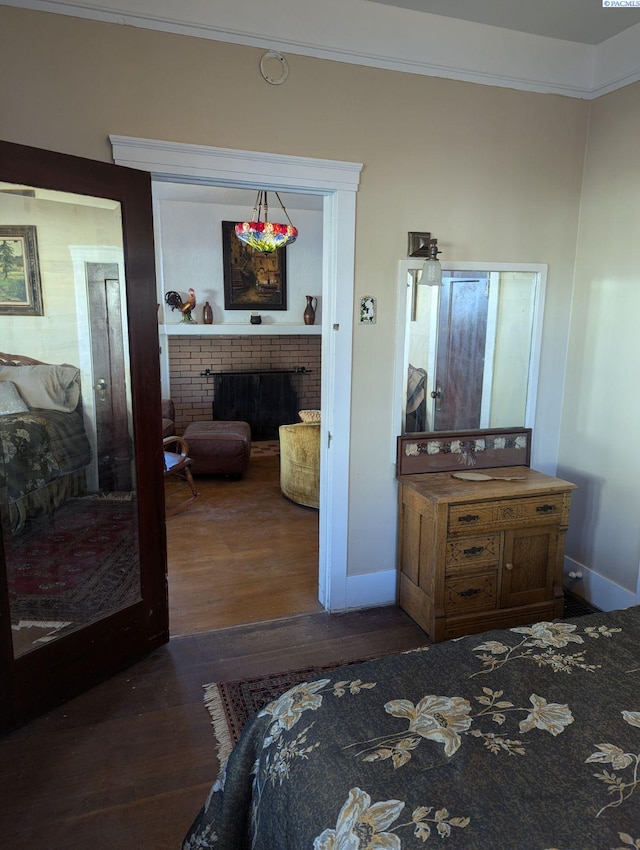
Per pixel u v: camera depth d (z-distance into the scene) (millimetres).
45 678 2078
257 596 2971
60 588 2225
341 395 2654
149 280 2258
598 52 2742
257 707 2125
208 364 6457
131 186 2135
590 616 1638
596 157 2807
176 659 2432
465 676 1329
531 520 2564
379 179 2549
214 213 6145
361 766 1056
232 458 4883
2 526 1913
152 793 1750
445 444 2850
